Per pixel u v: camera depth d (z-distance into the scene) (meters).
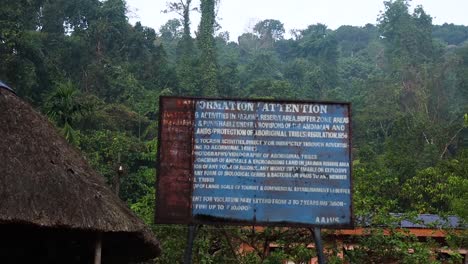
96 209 6.64
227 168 7.79
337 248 10.57
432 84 51.69
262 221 7.67
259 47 85.06
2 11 31.88
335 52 71.69
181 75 52.59
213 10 57.44
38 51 34.44
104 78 44.88
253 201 7.72
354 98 55.34
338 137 7.91
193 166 7.77
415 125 39.34
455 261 11.16
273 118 7.93
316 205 7.74
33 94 33.44
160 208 7.64
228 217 7.66
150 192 13.41
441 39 98.00
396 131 39.56
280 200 7.73
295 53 77.62
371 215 10.75
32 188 6.27
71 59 46.00
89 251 8.54
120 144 31.16
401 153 33.88
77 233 7.82
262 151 7.84
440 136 38.00
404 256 10.23
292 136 7.89
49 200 6.30
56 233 7.86
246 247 11.51
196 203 7.68
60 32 49.50
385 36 74.69
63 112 16.62
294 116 7.94
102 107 38.66
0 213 5.87
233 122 7.90
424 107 49.22
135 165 31.92
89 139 31.25
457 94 54.22
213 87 52.19
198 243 10.34
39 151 6.73
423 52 63.50
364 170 12.95
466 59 57.53
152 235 7.80
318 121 7.93
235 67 57.88
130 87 44.91
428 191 18.44
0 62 30.28
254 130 7.89
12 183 6.17
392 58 62.88
